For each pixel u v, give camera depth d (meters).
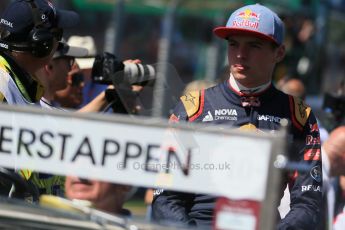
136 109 11.26
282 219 9.73
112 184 7.01
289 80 20.83
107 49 23.16
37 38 10.25
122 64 11.23
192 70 28.81
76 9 23.91
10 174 7.66
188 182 6.54
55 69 13.17
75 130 6.67
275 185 6.29
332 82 31.17
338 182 13.46
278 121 10.48
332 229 12.87
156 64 11.71
